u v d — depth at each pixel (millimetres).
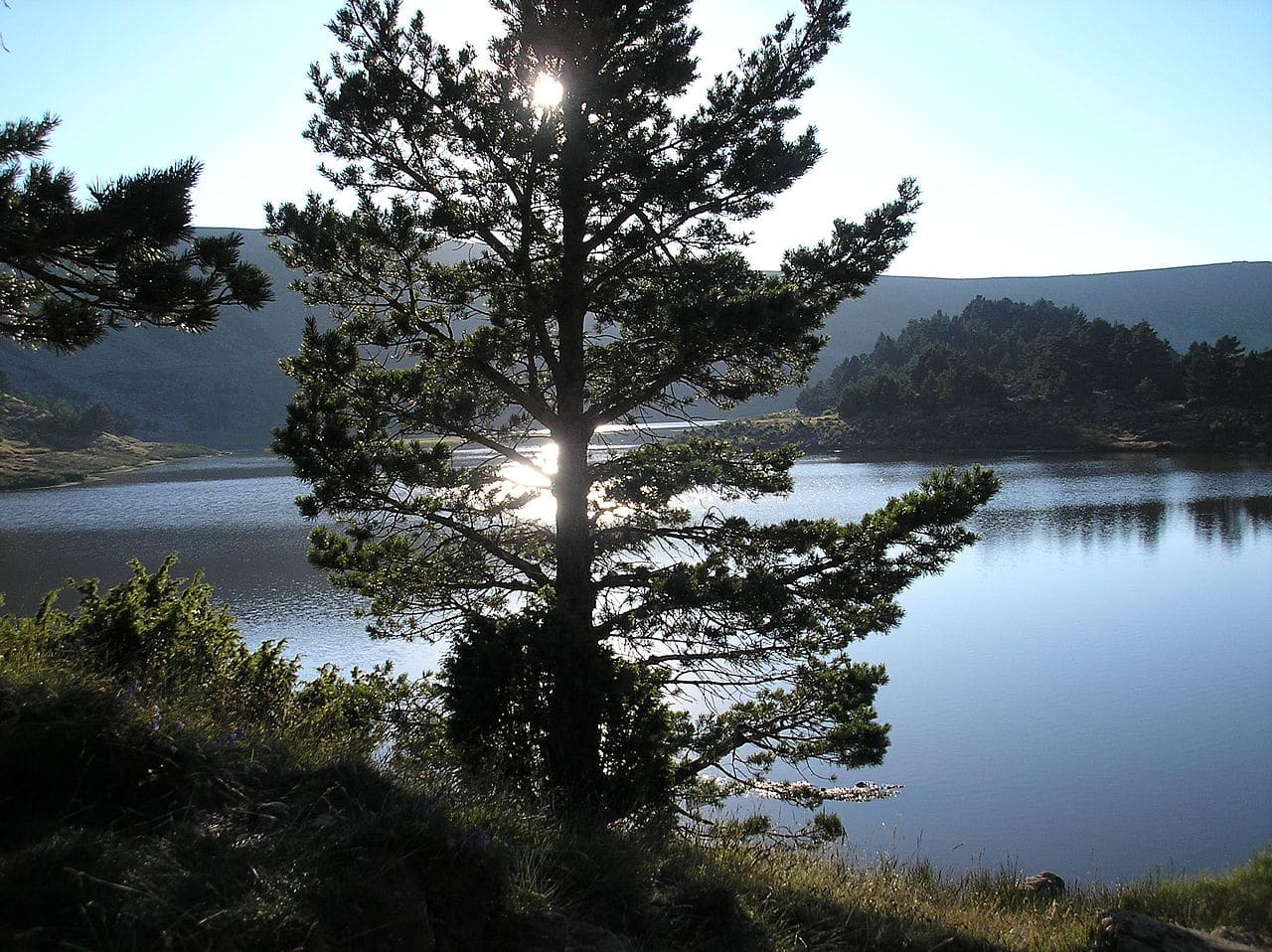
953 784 19641
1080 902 8477
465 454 48312
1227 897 7523
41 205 4793
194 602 9109
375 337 11484
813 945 5430
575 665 8562
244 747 4918
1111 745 21875
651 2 11633
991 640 31906
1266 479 80125
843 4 11820
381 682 11148
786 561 12555
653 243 11484
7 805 3799
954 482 11602
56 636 7461
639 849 5797
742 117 12016
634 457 12719
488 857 4125
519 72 11633
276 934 3279
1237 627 33125
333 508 11539
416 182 11852
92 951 2961
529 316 11320
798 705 12547
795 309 10391
